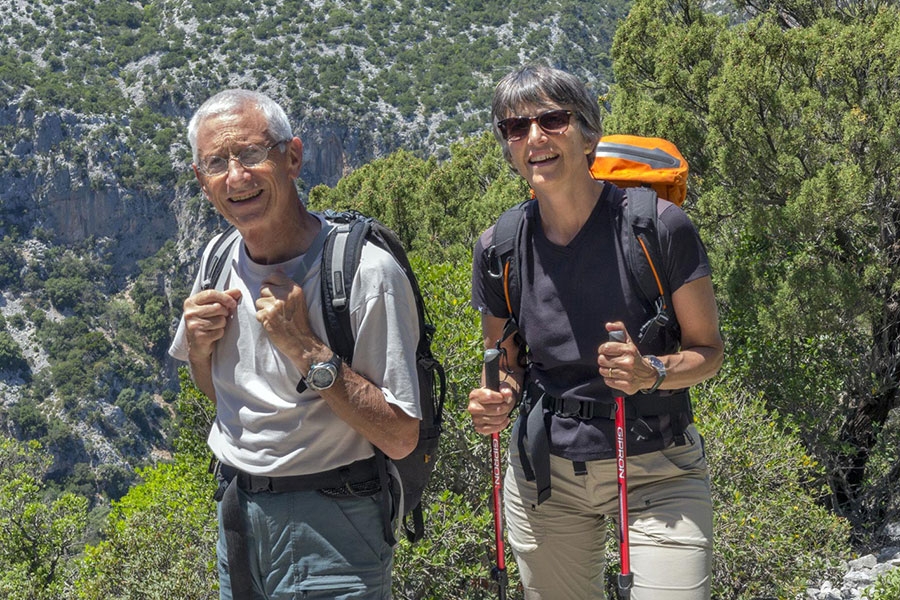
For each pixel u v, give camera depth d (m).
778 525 5.21
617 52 12.18
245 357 2.17
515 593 4.58
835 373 10.07
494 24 161.50
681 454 2.38
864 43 9.19
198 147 2.13
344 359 2.09
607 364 2.19
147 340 131.62
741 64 9.91
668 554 2.31
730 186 10.39
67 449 113.31
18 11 157.00
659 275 2.27
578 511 2.49
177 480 7.39
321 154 141.75
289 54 150.88
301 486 2.12
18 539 14.46
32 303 130.12
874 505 9.85
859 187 8.84
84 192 136.38
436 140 143.12
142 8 168.75
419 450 2.23
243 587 2.18
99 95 144.88
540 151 2.29
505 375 2.60
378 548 2.16
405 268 2.20
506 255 2.44
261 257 2.18
